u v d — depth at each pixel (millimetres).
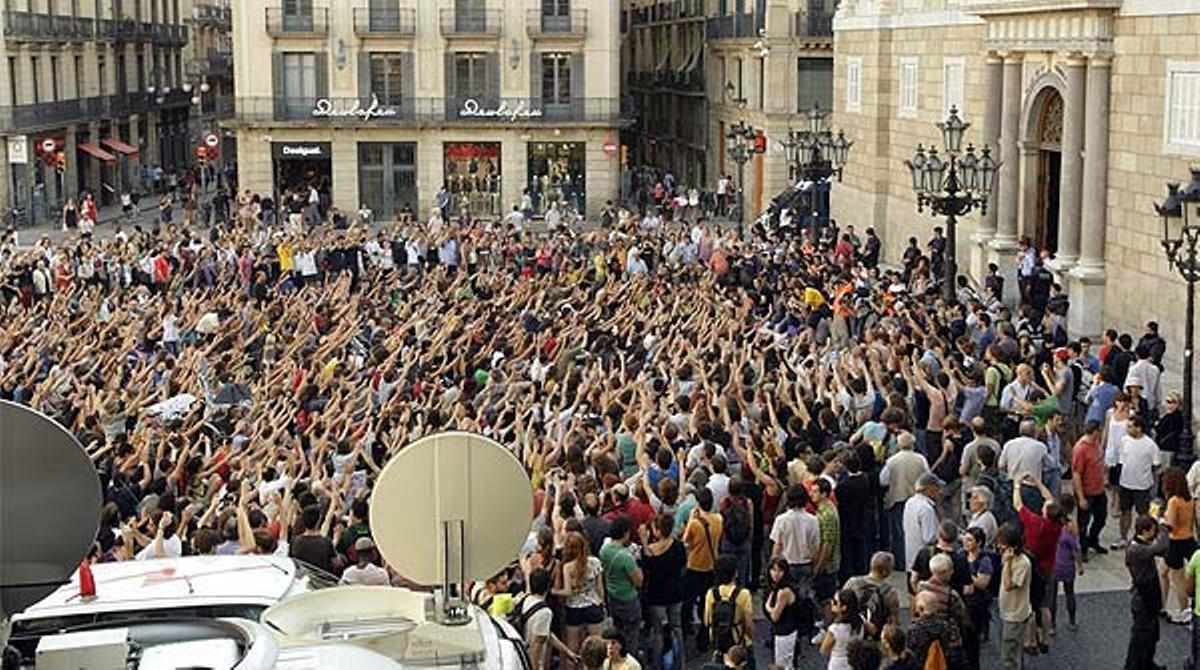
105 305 31812
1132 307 31016
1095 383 22047
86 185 72375
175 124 87562
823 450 18469
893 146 45562
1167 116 29422
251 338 27406
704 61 73062
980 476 17500
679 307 29375
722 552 15719
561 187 65938
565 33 64875
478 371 23500
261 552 13109
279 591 6812
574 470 16203
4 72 62094
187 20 91062
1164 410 23297
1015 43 35875
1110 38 31672
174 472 16578
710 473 16469
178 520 14523
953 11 40438
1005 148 36938
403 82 65062
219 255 39969
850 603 12938
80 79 71250
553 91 65750
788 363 23047
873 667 11711
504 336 26219
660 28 82125
